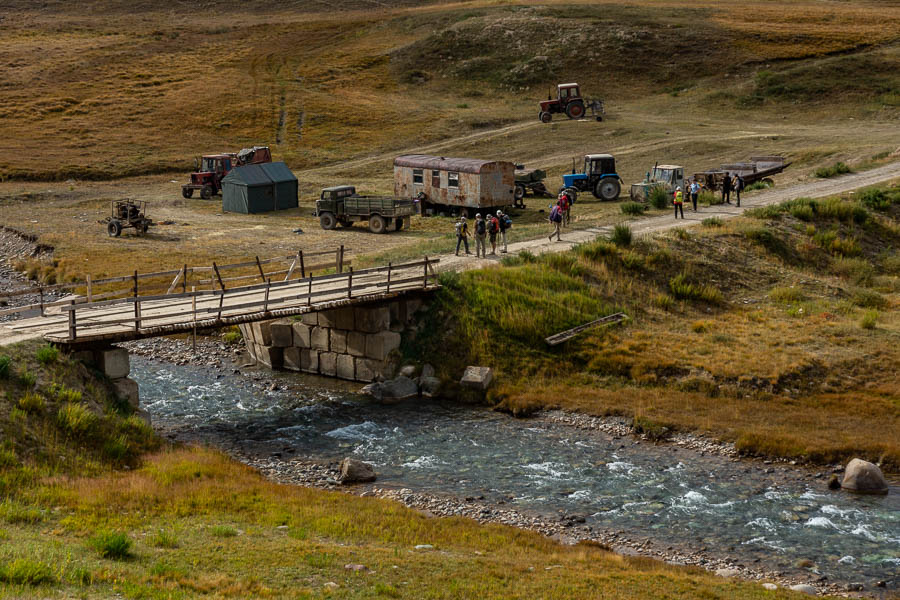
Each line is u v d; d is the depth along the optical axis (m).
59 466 18.88
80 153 78.94
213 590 12.26
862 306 35.19
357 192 63.53
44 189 68.94
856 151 62.06
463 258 37.97
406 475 21.73
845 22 102.50
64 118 89.06
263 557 14.09
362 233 50.94
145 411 24.17
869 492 20.62
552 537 17.98
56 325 24.77
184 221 56.81
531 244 40.47
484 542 16.66
